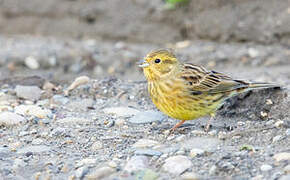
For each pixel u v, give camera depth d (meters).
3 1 20.61
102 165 8.93
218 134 10.02
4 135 10.64
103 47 17.92
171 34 18.95
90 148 9.81
